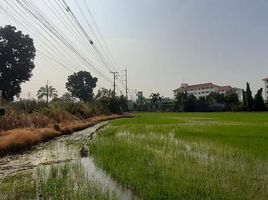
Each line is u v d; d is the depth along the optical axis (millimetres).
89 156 19688
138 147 21562
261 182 12062
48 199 10273
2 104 33781
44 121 37219
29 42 68000
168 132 33500
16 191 11242
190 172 13500
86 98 122188
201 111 125750
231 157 17453
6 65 66312
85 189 11117
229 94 125000
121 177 12578
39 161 18078
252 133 30422
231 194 10445
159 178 12406
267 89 140500
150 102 152625
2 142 21688
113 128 41594
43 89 104562
